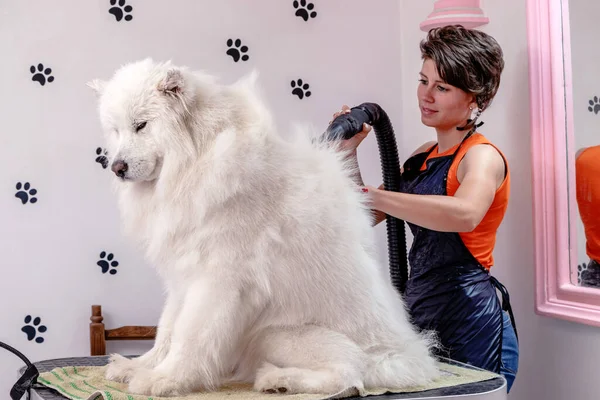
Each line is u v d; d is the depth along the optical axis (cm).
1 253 288
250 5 308
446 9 255
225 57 306
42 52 290
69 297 293
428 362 150
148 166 143
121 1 296
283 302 145
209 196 138
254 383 141
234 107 148
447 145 200
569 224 219
